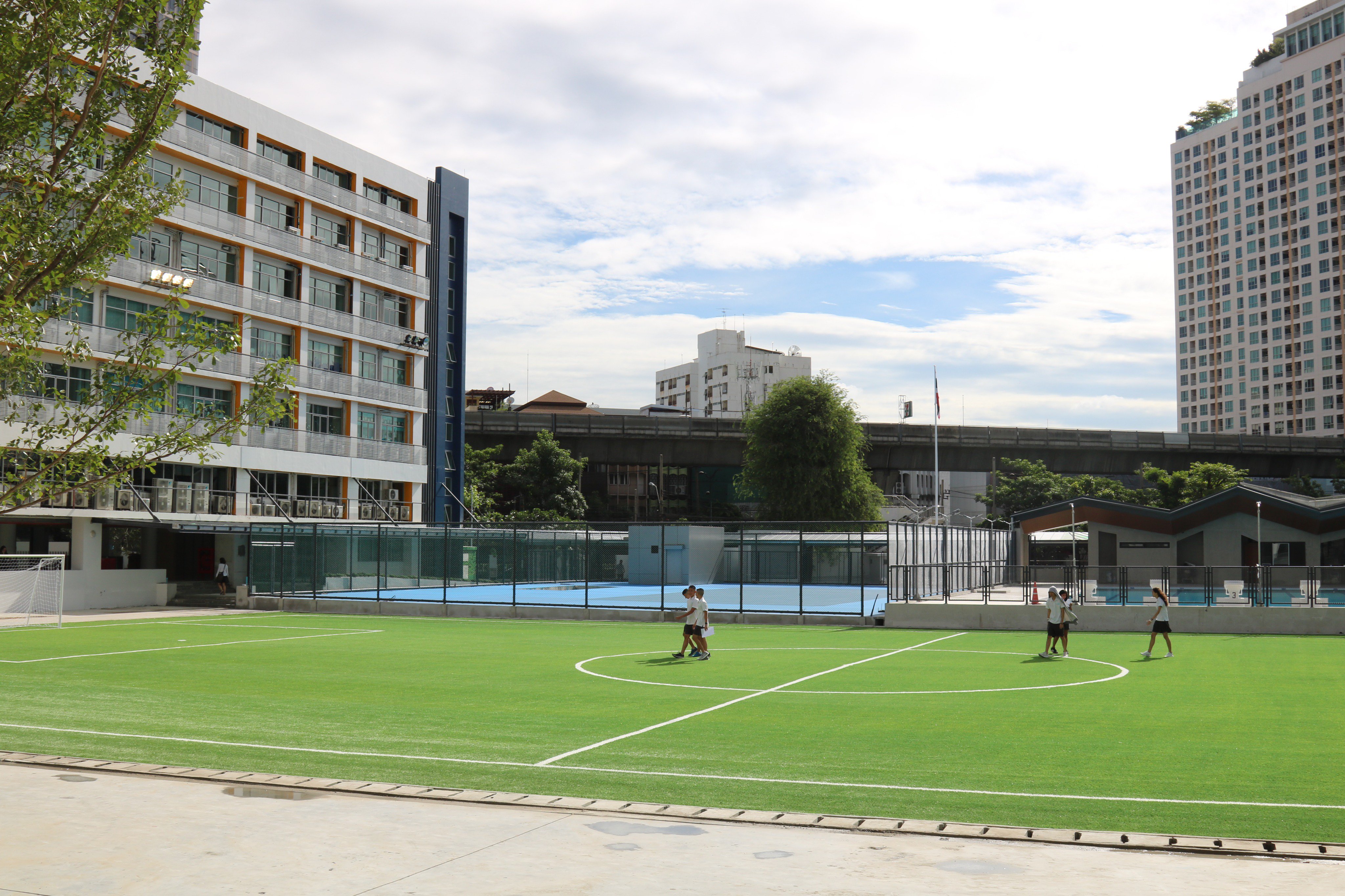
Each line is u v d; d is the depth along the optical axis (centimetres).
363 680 2133
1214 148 17750
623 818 920
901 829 879
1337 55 15588
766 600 4881
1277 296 16525
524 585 5803
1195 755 1277
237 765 1220
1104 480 10562
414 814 927
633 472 12600
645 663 2488
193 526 4822
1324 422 15738
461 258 7581
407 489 6962
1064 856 793
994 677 2155
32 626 3797
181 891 703
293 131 6091
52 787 1041
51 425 1230
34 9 1245
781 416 7375
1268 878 730
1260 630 3328
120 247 1322
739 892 698
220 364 5519
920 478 15638
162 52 1332
